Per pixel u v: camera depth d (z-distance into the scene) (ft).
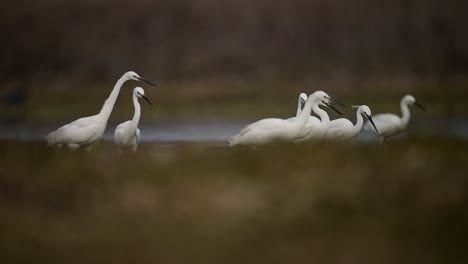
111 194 44.09
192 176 47.09
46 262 36.83
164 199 43.21
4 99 185.06
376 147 56.54
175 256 37.14
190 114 155.43
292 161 50.31
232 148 60.75
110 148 73.56
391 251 37.86
